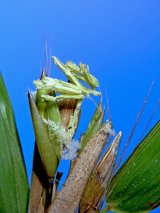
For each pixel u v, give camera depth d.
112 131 0.07
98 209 0.07
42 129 0.07
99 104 0.07
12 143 0.07
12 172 0.07
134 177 0.07
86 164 0.06
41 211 0.07
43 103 0.07
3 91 0.07
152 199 0.07
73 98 0.07
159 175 0.07
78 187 0.07
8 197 0.07
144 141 0.07
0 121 0.07
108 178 0.07
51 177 0.07
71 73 0.07
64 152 0.07
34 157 0.07
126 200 0.07
